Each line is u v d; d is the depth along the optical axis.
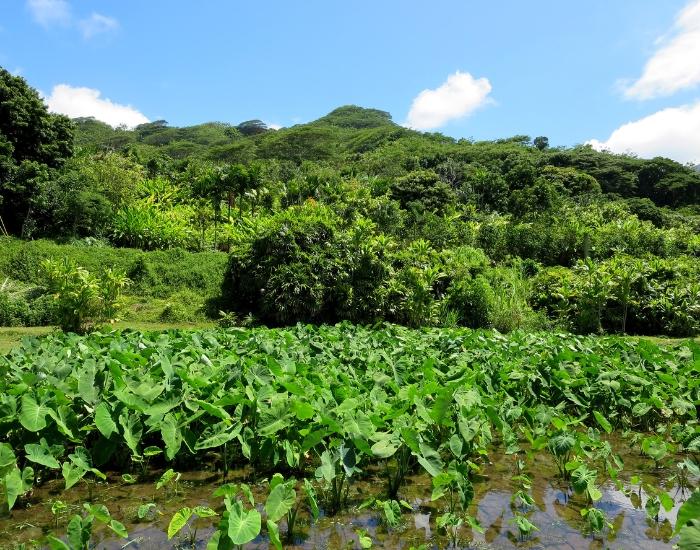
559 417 5.68
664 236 28.42
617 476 5.25
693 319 18.06
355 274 17.55
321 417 4.41
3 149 23.77
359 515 4.27
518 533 4.04
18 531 3.94
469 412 5.09
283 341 8.44
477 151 58.56
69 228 23.88
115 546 3.71
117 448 5.06
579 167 57.84
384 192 35.31
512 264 23.48
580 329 18.23
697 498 3.19
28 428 4.25
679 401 6.18
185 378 5.23
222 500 4.47
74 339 8.32
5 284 17.92
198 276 20.17
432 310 17.53
